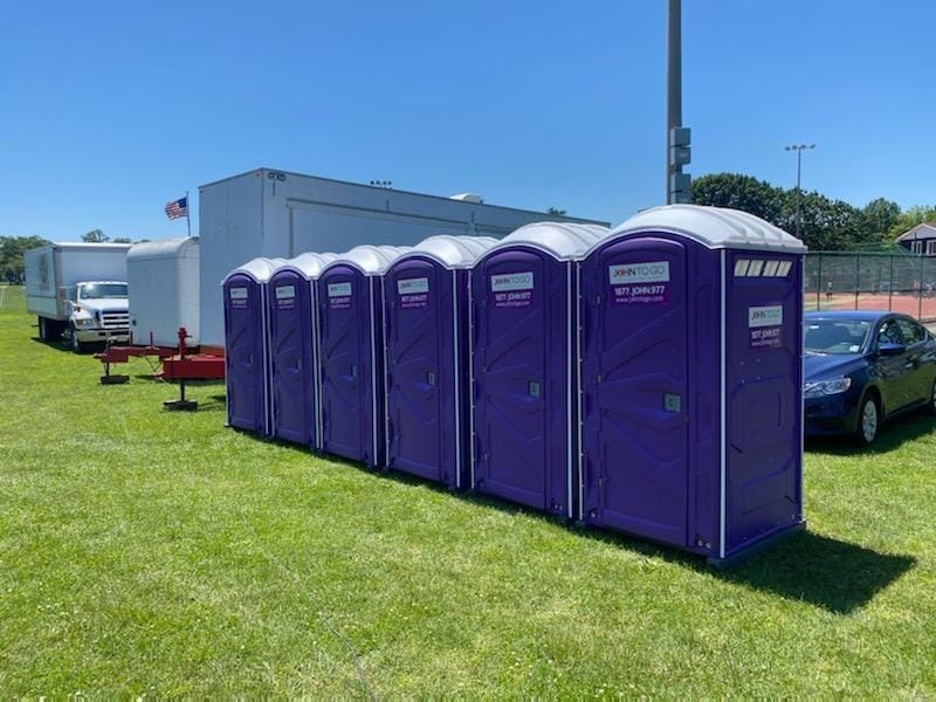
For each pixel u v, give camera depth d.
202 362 10.30
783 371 4.81
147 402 11.12
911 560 4.53
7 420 9.58
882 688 3.10
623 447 4.82
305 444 7.88
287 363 8.05
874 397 7.76
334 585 4.24
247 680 3.22
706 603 3.94
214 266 12.16
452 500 5.89
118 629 3.71
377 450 6.91
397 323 6.59
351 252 7.35
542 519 5.36
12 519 5.45
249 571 4.46
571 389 5.14
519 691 3.11
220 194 11.95
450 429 6.13
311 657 3.42
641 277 4.62
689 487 4.48
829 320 8.69
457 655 3.43
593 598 4.02
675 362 4.49
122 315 19.88
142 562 4.61
